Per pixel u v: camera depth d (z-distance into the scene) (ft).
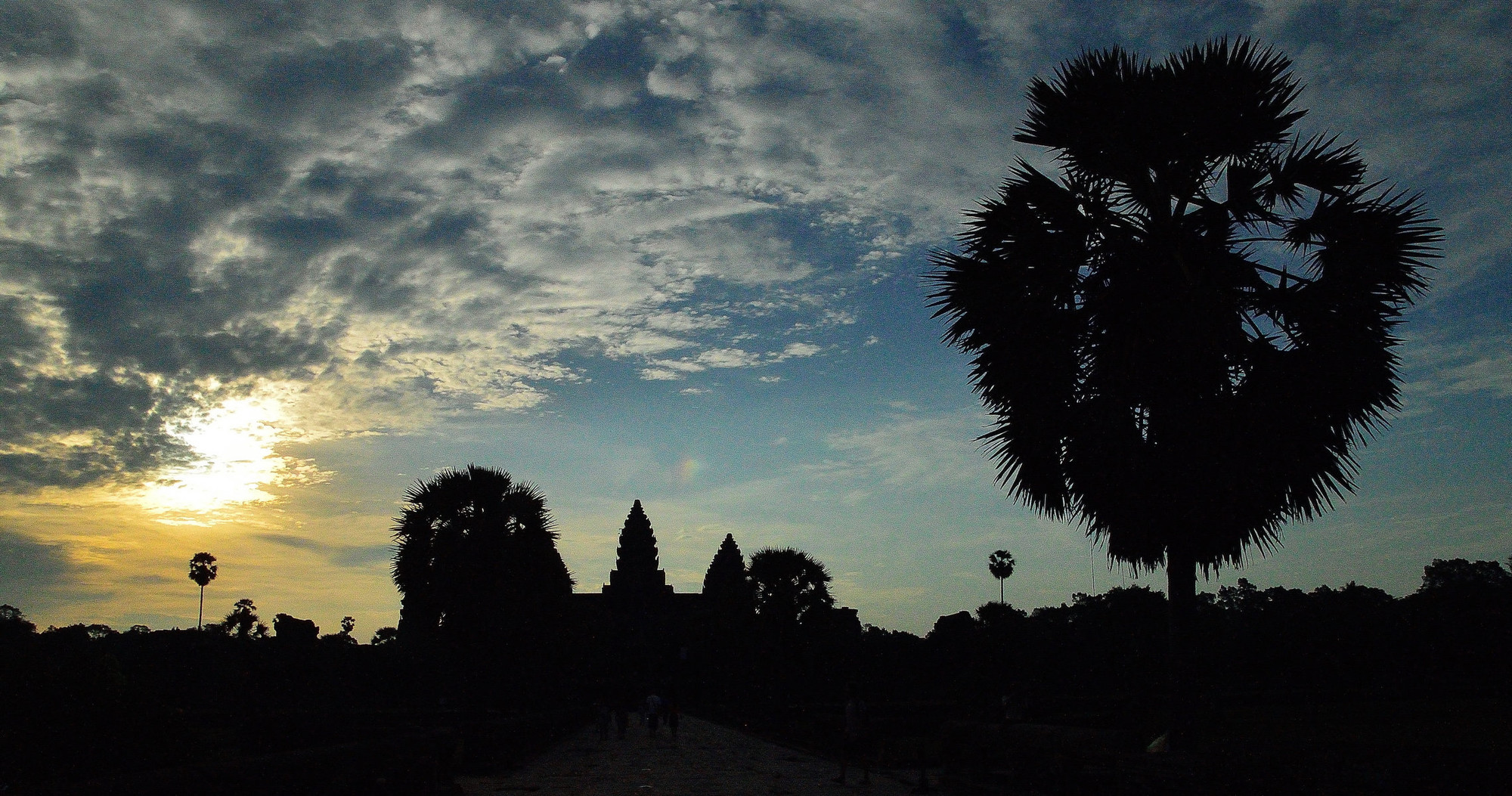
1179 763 36.19
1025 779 50.80
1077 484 47.19
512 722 81.71
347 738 104.53
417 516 119.85
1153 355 43.50
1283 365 42.91
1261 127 44.86
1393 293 43.29
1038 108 49.37
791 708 129.59
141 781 24.58
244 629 322.55
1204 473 42.57
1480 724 119.24
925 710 143.64
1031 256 47.70
